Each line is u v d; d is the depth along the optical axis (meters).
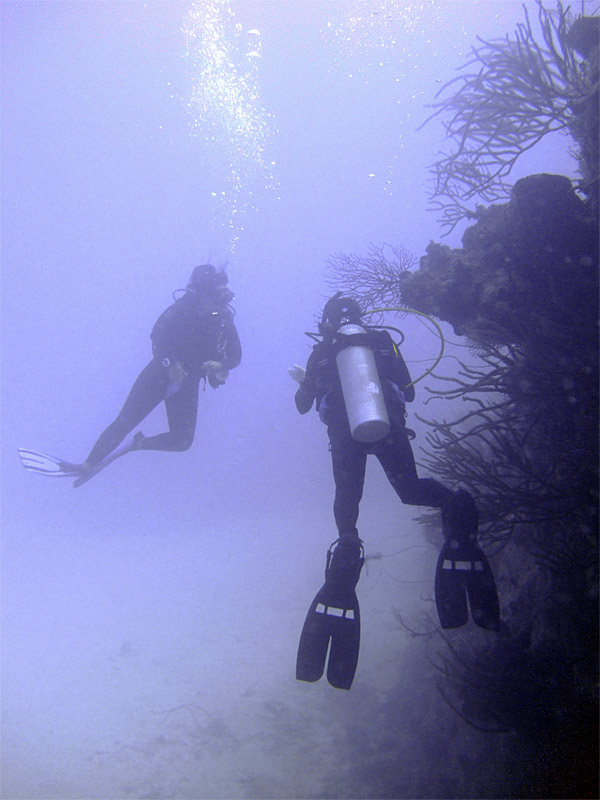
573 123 3.80
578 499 3.07
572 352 3.12
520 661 3.46
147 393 4.49
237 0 28.78
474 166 4.14
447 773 4.31
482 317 3.46
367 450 2.64
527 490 3.25
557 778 3.07
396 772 5.08
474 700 3.49
